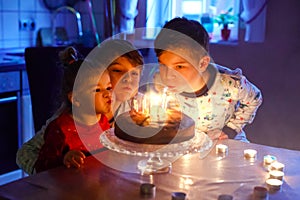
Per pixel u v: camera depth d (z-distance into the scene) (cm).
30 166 145
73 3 332
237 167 131
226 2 282
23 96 277
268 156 136
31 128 285
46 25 333
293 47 252
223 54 271
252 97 181
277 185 115
